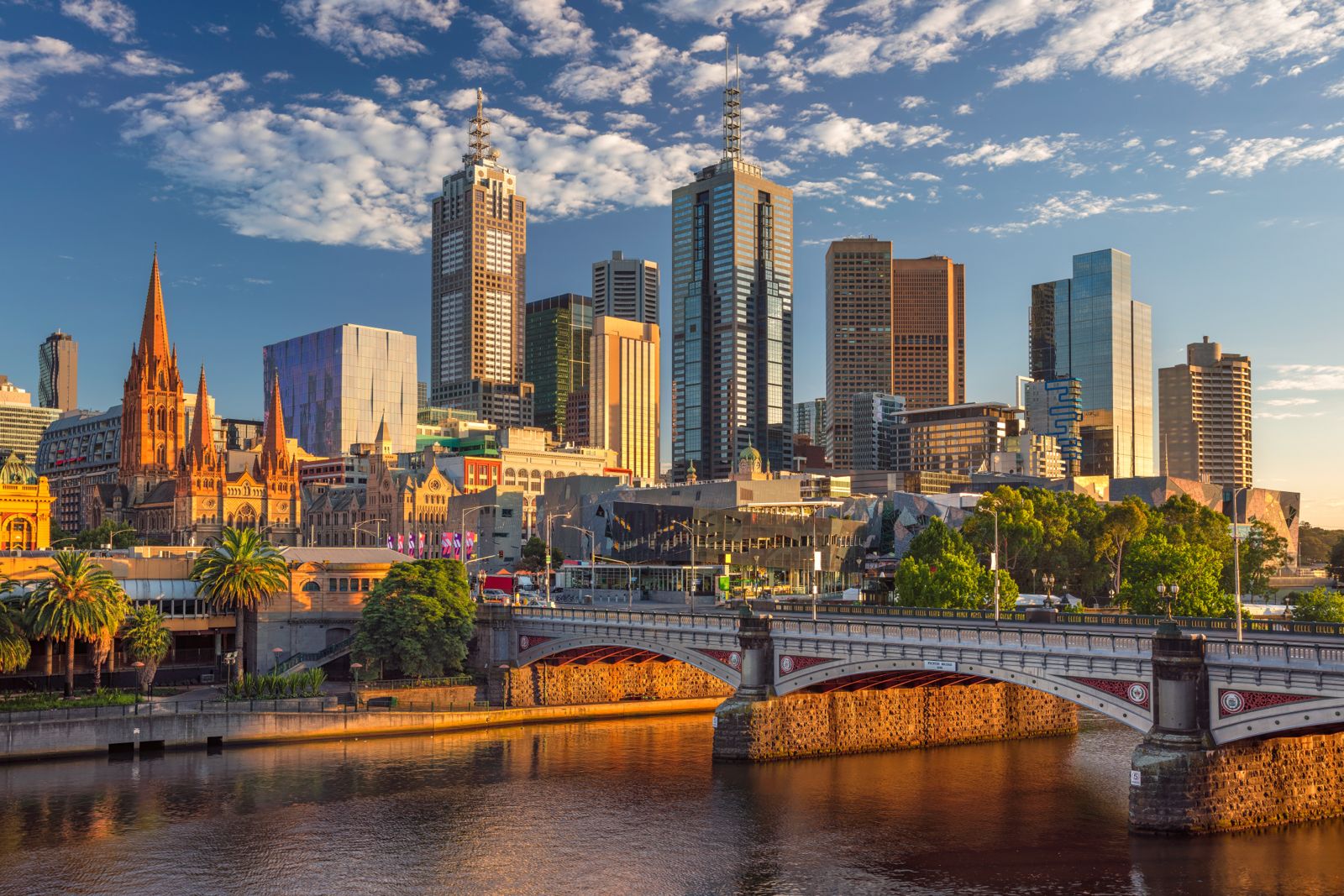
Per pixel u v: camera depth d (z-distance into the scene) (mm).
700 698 139625
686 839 80500
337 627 138500
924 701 113188
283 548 145125
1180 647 76375
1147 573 146000
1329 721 69938
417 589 131875
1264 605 170500
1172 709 76625
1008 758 106812
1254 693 73938
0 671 115500
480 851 78062
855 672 97312
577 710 129375
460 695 129500
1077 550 183000
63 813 86562
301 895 69938
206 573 130250
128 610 122750
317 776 98562
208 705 111562
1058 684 83562
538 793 92875
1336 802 81250
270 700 115938
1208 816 76375
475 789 94500
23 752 103000
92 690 122062
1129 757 107875
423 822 84812
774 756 104000
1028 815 85375
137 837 80875
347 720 116250
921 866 74000
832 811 87250
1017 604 155250
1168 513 196750
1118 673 80125
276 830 82750
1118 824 82500
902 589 149375
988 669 88062
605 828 83250
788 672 103312
